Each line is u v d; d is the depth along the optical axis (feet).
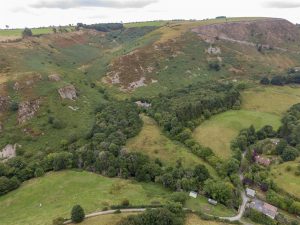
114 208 344.69
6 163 447.83
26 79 592.60
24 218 348.79
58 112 554.46
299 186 401.08
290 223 345.51
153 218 299.79
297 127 512.22
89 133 499.51
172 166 434.30
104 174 426.10
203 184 397.60
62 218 319.47
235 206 374.43
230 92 643.45
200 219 335.26
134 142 486.79
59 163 441.68
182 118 537.24
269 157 472.85
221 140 508.94
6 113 528.63
